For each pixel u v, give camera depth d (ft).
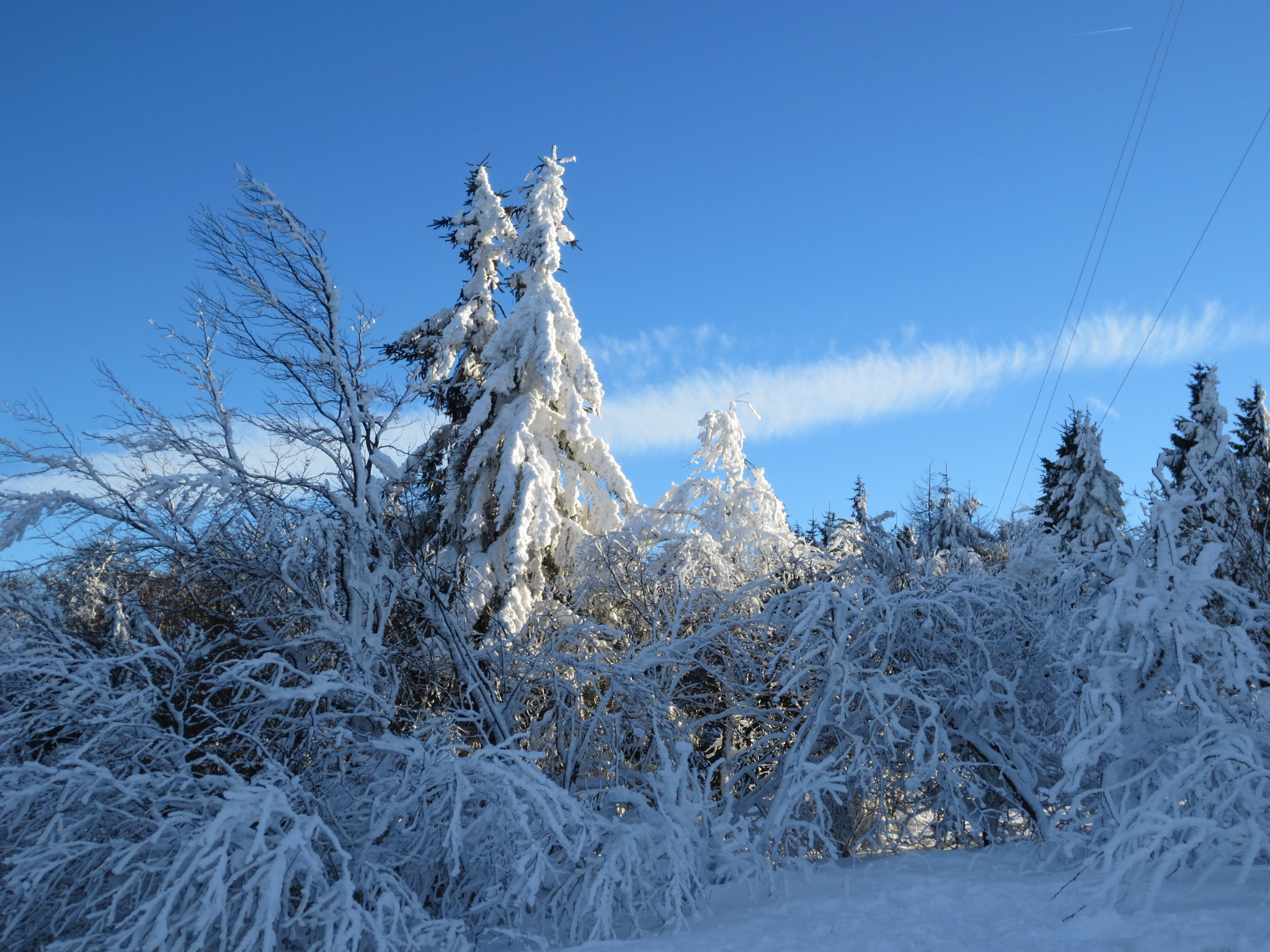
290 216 37.37
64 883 23.84
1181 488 27.35
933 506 76.43
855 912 21.61
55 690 27.35
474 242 59.82
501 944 25.45
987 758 33.83
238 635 33.99
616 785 33.94
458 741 31.71
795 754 32.01
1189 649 24.30
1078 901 19.86
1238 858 20.68
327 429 38.04
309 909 21.31
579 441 54.85
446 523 53.31
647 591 41.75
